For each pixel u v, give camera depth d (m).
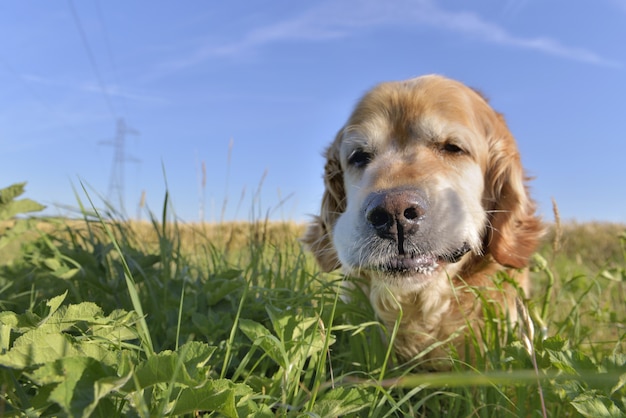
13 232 0.44
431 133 0.45
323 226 0.55
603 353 0.41
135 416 0.21
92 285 0.42
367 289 0.48
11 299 0.40
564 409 0.31
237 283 0.39
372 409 0.28
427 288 0.44
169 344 0.35
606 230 1.49
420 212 0.39
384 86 0.50
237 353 0.35
